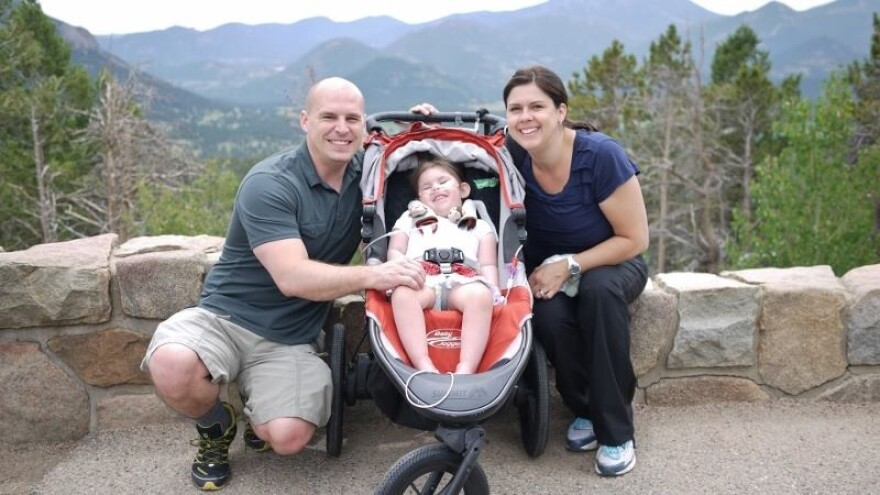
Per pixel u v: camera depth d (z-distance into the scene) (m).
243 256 3.26
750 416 3.84
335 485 3.29
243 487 3.27
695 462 3.41
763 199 16.61
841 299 3.89
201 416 3.20
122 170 20.53
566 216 3.40
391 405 3.13
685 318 3.87
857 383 3.94
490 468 3.39
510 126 3.21
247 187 3.17
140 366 3.46
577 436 3.51
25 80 23.48
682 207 25.30
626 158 3.31
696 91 23.98
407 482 2.53
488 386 2.65
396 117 3.93
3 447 3.73
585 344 3.29
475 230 3.43
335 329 3.34
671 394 3.96
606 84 26.00
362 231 3.30
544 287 3.31
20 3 24.64
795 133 16.27
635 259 3.50
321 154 3.21
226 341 3.23
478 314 2.95
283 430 3.10
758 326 3.91
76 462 3.51
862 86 22.03
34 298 3.64
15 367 3.71
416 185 3.61
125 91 20.84
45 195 20.83
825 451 3.48
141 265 3.71
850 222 15.67
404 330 2.92
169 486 3.29
